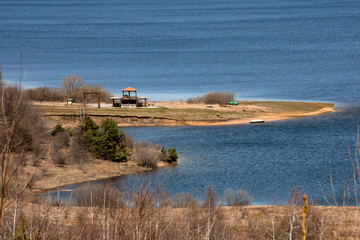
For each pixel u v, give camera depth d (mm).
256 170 156750
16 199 19141
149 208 26641
